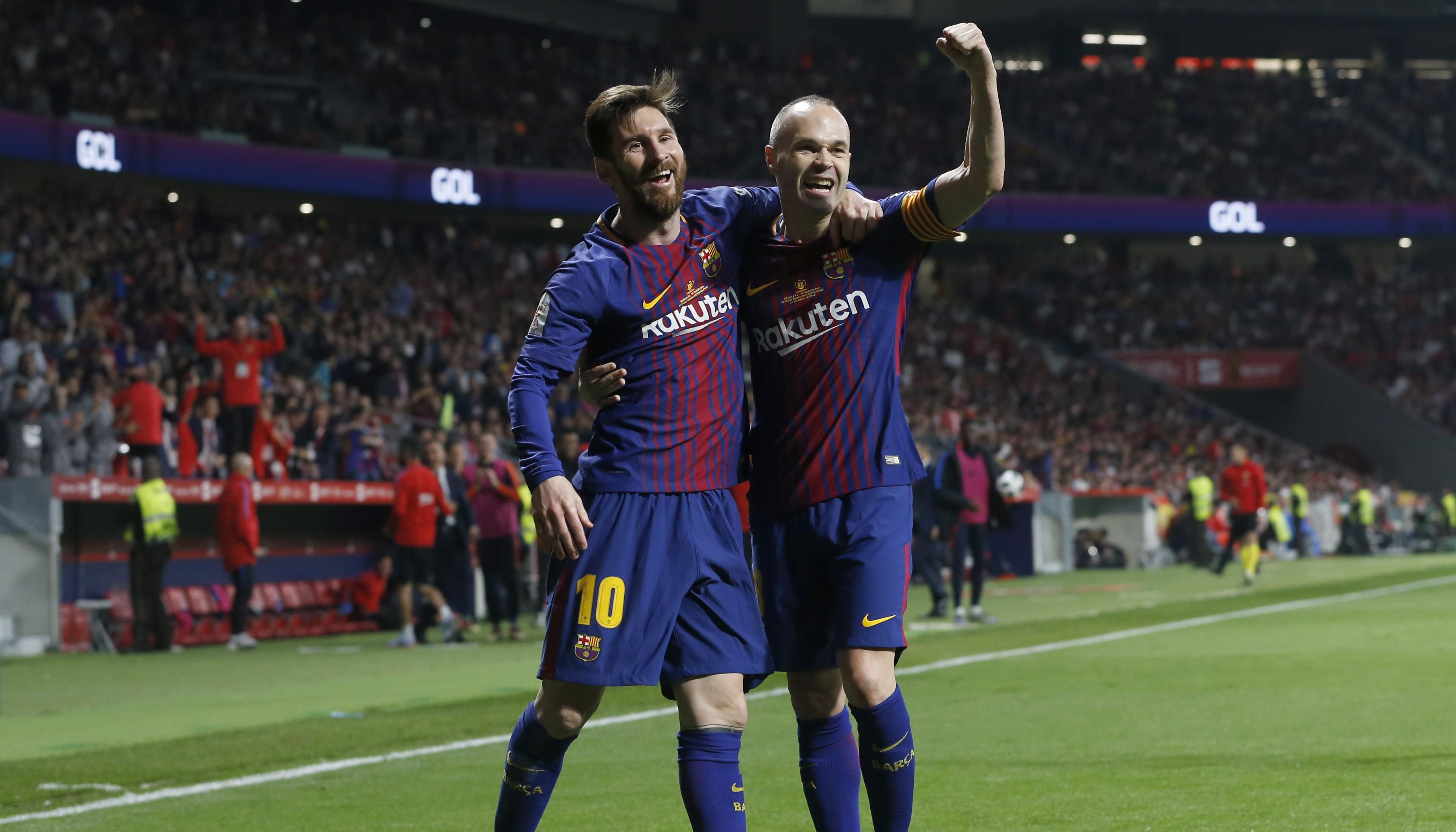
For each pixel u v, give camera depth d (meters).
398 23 60.41
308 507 26.33
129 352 30.91
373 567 27.56
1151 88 71.69
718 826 5.45
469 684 15.33
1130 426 58.81
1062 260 68.06
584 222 56.12
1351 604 23.42
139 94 44.53
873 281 5.98
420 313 44.97
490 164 53.34
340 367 35.94
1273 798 7.45
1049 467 43.59
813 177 5.76
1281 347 67.19
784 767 9.03
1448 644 15.84
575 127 57.72
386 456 30.22
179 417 26.98
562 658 5.46
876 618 5.70
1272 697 11.80
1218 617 21.41
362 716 12.36
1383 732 9.68
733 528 5.71
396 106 54.06
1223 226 64.25
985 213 61.22
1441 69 81.62
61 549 22.38
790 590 5.99
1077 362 62.81
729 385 5.77
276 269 42.75
